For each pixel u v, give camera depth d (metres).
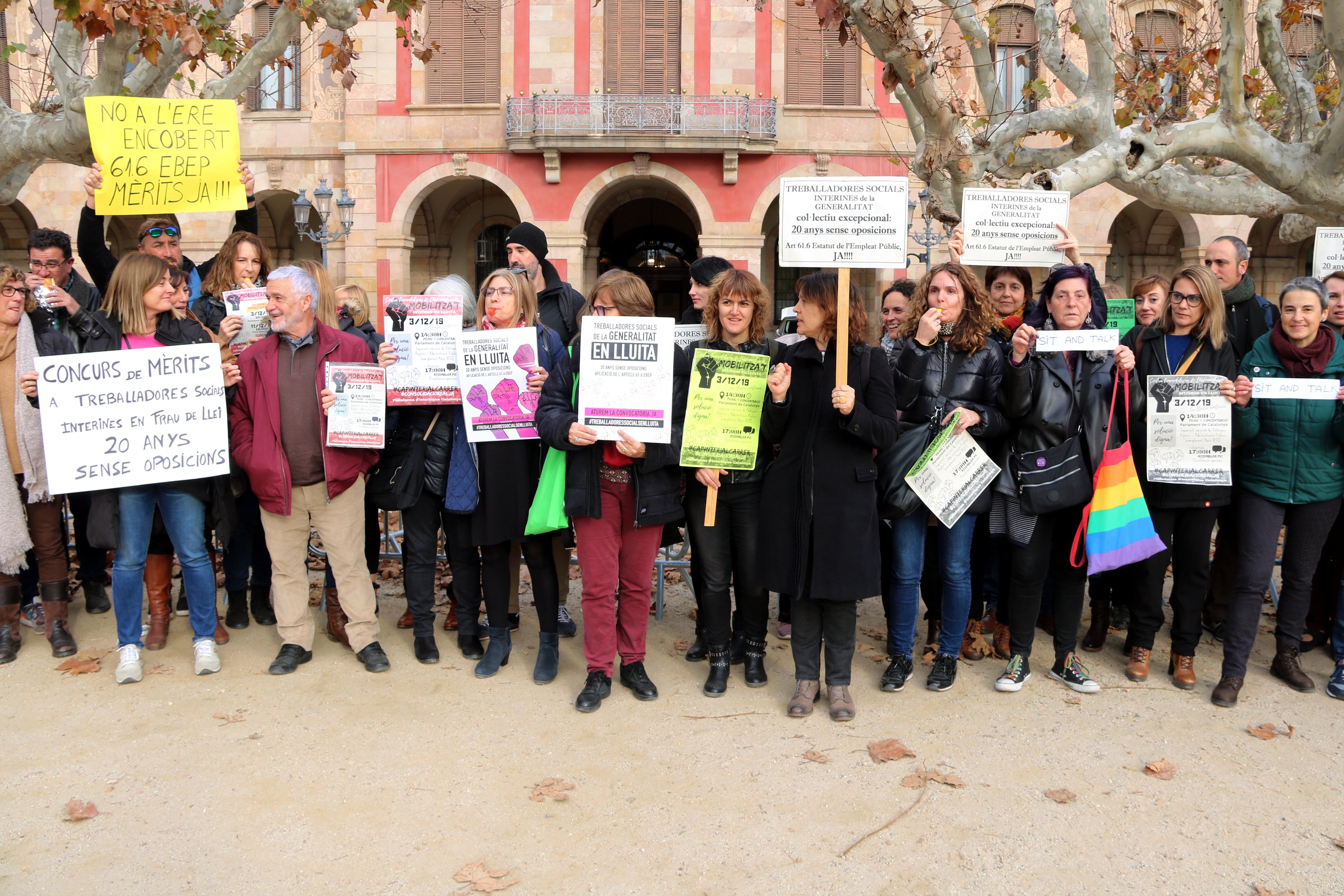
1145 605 4.69
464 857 3.07
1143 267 22.23
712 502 4.22
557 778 3.59
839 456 4.11
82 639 5.10
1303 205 6.67
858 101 19.66
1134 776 3.65
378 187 20.09
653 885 2.92
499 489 4.48
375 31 19.88
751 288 4.23
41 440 4.73
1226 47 6.33
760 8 8.16
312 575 6.44
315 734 3.97
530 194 19.95
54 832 3.20
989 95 6.99
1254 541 4.41
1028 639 4.53
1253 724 4.18
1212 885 2.94
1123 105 8.85
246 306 4.71
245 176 5.12
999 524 4.53
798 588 4.08
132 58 6.88
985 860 3.06
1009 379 4.30
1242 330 5.26
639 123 19.27
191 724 4.05
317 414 4.56
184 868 3.00
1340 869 3.03
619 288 4.31
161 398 4.43
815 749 3.87
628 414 4.09
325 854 3.08
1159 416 4.50
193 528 4.60
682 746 3.90
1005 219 4.69
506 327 4.60
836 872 2.99
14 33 17.69
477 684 4.57
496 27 19.78
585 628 4.38
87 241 5.48
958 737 4.01
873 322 19.98
